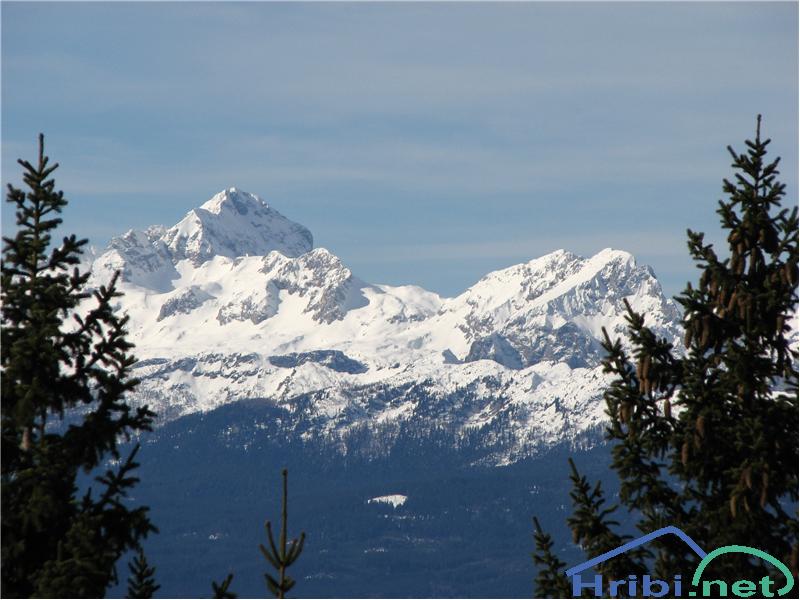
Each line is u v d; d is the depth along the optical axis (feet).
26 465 443.32
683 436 463.42
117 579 440.04
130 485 453.17
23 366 439.63
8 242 464.65
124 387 459.32
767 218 471.62
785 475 450.30
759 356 469.16
